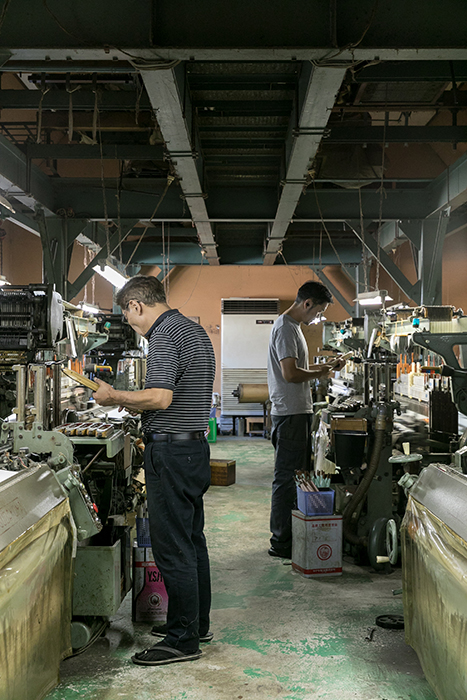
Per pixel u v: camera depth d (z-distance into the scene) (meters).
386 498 3.49
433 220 6.75
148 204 6.75
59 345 3.94
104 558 2.40
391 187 7.21
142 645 2.42
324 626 2.61
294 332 3.62
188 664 2.25
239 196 6.64
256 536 4.15
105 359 5.67
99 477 2.65
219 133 5.21
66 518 2.03
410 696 2.02
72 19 3.19
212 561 3.59
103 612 2.40
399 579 3.24
